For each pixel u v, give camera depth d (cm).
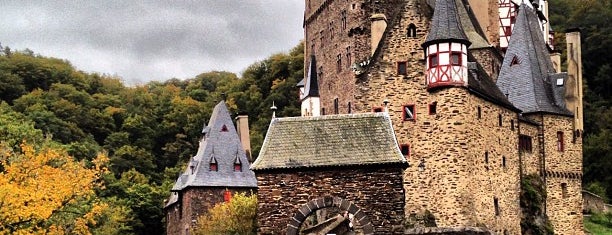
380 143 4081
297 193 4031
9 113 10331
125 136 11550
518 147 6250
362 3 6731
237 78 14688
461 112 5441
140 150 11050
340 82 6925
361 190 3994
